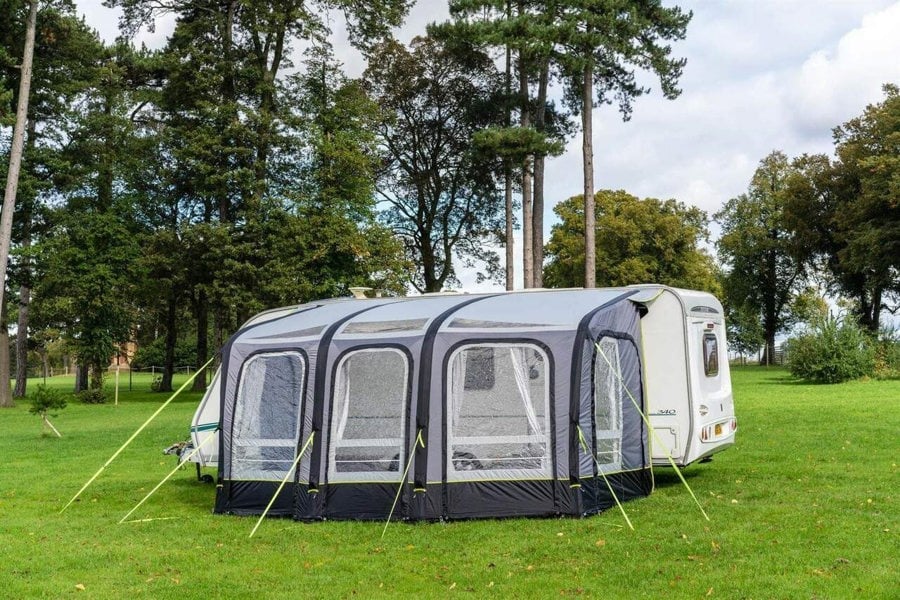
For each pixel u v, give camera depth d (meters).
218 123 34.41
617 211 55.41
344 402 10.34
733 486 11.66
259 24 34.06
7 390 35.28
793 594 6.64
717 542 8.37
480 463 9.92
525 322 10.22
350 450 10.19
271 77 35.72
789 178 54.50
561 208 56.66
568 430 9.80
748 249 63.94
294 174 35.78
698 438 11.33
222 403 11.00
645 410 11.26
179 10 35.66
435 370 10.02
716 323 12.56
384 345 10.26
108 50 38.19
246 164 34.62
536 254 31.88
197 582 7.57
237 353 11.03
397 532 9.30
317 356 10.49
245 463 10.80
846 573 7.18
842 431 17.30
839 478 11.91
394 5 35.47
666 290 11.47
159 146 39.19
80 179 37.34
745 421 20.05
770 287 65.12
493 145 30.56
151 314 49.03
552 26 28.52
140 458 16.80
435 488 9.80
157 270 35.88
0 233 28.72
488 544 8.59
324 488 10.16
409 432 9.96
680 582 7.06
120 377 69.12
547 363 9.96
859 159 47.47
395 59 43.62
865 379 32.59
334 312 11.73
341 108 36.25
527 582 7.22
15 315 43.22
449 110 44.22
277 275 32.59
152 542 9.27
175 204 39.62
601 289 11.62
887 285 48.44
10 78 34.91
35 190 35.16
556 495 9.76
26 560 8.53
